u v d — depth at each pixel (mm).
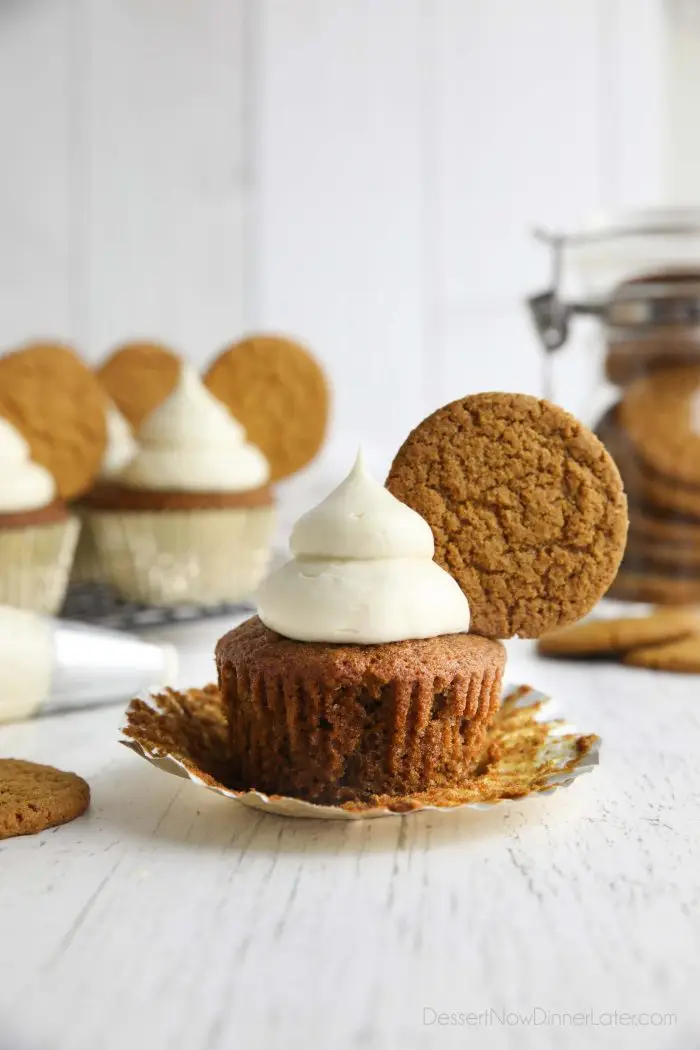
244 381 638
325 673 343
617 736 418
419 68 1117
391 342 1150
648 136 1100
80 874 321
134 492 568
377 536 352
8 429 534
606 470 372
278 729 352
